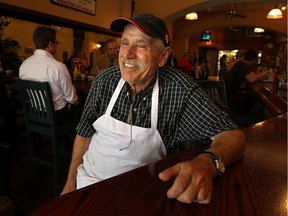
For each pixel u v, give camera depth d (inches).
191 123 37.4
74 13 152.6
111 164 39.5
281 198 22.5
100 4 176.7
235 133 33.0
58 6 139.7
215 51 550.3
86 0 161.2
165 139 39.9
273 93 96.0
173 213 19.7
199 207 20.7
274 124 47.2
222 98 80.7
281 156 32.2
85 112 44.9
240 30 515.5
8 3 110.3
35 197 77.7
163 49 36.7
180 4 220.4
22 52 123.4
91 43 173.8
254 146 35.6
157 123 38.1
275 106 74.2
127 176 25.4
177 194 21.0
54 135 72.7
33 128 77.8
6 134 95.1
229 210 20.4
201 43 519.8
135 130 37.7
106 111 40.1
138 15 36.9
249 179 25.9
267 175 26.9
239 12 333.4
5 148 53.2
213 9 327.9
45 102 71.0
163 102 37.6
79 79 128.1
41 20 130.7
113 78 40.4
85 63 162.1
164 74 38.4
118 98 39.3
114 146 38.9
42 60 80.7
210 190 22.1
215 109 36.2
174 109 37.7
